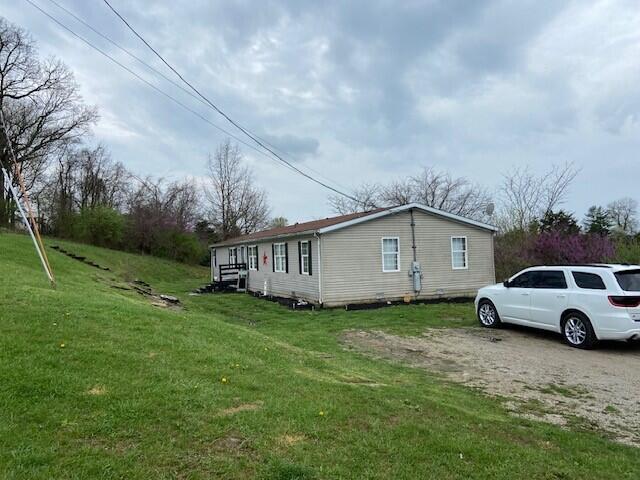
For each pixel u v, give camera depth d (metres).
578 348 9.31
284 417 4.11
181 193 46.44
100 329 6.18
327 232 16.72
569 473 3.62
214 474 3.05
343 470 3.28
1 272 10.88
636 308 8.70
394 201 41.72
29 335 5.43
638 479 3.65
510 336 10.68
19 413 3.57
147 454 3.22
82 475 2.87
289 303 17.58
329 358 7.89
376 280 17.45
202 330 7.34
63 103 37.88
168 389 4.39
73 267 17.48
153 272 32.56
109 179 45.44
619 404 5.86
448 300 17.97
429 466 3.49
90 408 3.81
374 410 4.59
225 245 29.66
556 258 21.02
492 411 5.35
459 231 18.94
